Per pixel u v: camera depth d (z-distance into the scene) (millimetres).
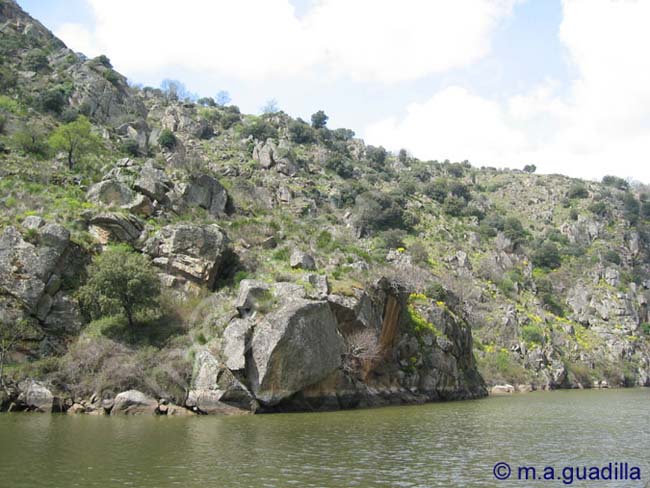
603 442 33469
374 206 132625
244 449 27938
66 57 117750
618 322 131875
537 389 98938
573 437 35344
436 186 177500
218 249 56531
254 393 43562
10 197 57438
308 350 45562
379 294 57938
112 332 47688
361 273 59750
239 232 66312
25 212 54250
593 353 118750
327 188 141250
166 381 42469
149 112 156625
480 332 104125
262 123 162875
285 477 22547
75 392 41688
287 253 63406
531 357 103812
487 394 79000
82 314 49062
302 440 31141
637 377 121125
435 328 66312
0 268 46625
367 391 53344
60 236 49781
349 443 30531
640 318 140375
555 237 169000
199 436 31391
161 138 106938
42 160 72688
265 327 44625
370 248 111688
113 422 35969
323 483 21812
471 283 117188
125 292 47625
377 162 194750
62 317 47938
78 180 66625
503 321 106875
